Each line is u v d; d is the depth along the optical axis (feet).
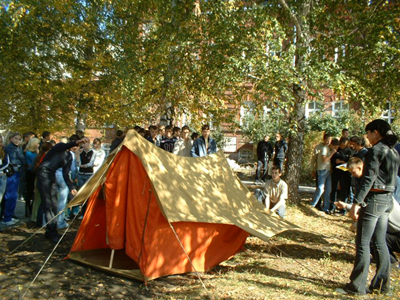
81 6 39.86
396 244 15.24
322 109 28.63
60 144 19.80
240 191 19.75
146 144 16.30
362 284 12.95
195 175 17.71
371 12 27.27
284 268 16.71
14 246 19.03
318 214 29.25
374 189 12.91
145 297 13.62
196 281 15.20
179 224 15.62
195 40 29.71
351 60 26.76
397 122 47.75
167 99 36.32
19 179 24.36
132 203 15.56
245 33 26.78
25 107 42.16
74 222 25.40
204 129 26.94
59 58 41.88
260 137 59.26
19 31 39.58
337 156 29.91
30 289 13.69
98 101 40.19
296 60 29.55
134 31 35.22
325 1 29.25
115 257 17.57
